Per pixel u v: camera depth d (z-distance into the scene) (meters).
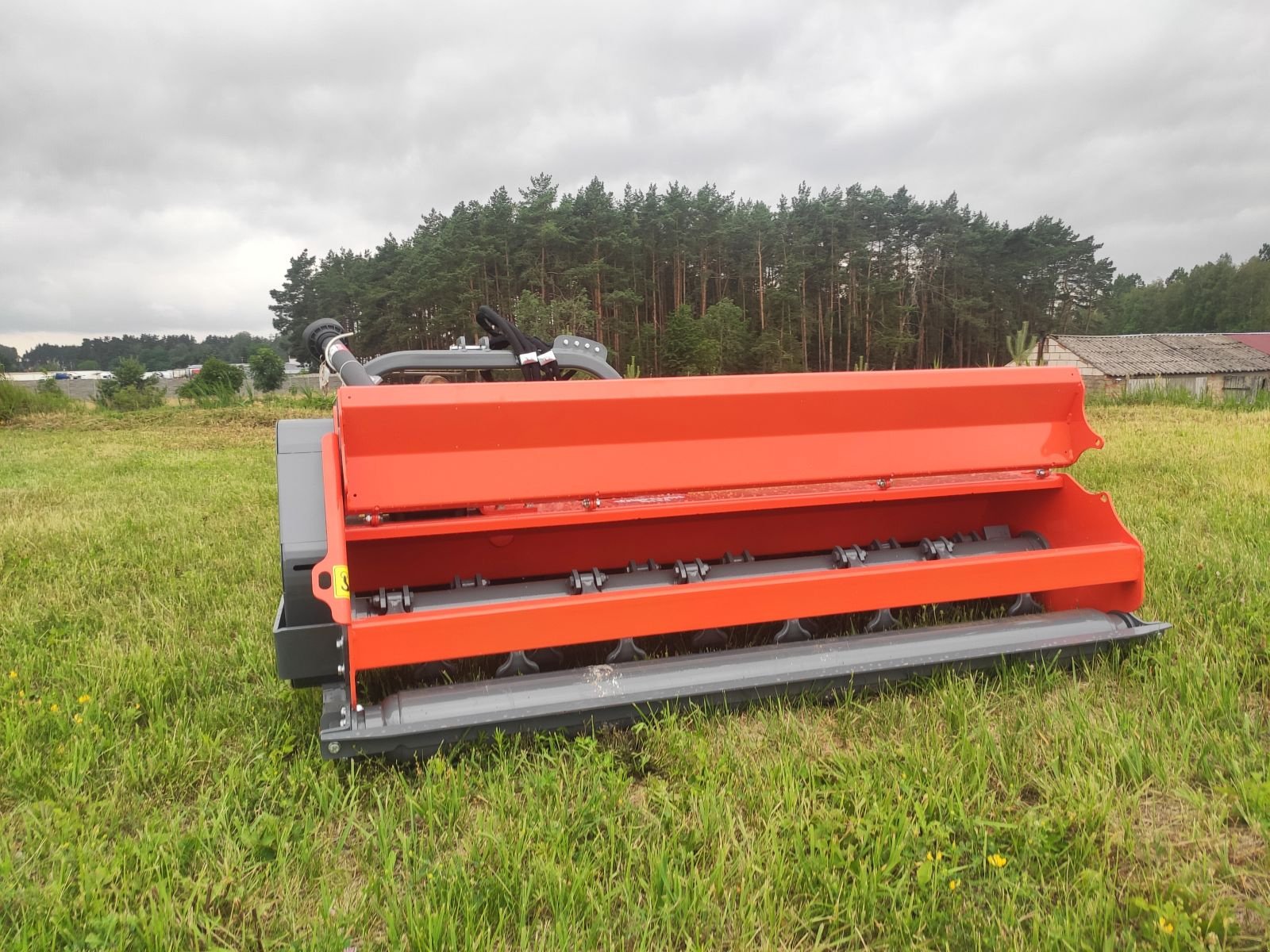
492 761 2.70
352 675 2.60
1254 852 2.22
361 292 48.50
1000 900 2.03
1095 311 64.00
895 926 1.96
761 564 3.45
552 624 2.79
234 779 2.60
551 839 2.26
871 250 52.50
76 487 9.28
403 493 2.85
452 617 2.68
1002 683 3.19
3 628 4.18
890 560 3.59
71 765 2.67
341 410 2.74
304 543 2.79
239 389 33.22
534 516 3.00
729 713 2.95
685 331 42.78
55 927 1.94
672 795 2.53
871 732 2.90
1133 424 13.84
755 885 2.12
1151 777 2.58
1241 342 41.75
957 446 3.49
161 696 3.27
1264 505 6.07
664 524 3.61
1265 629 3.54
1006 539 3.83
